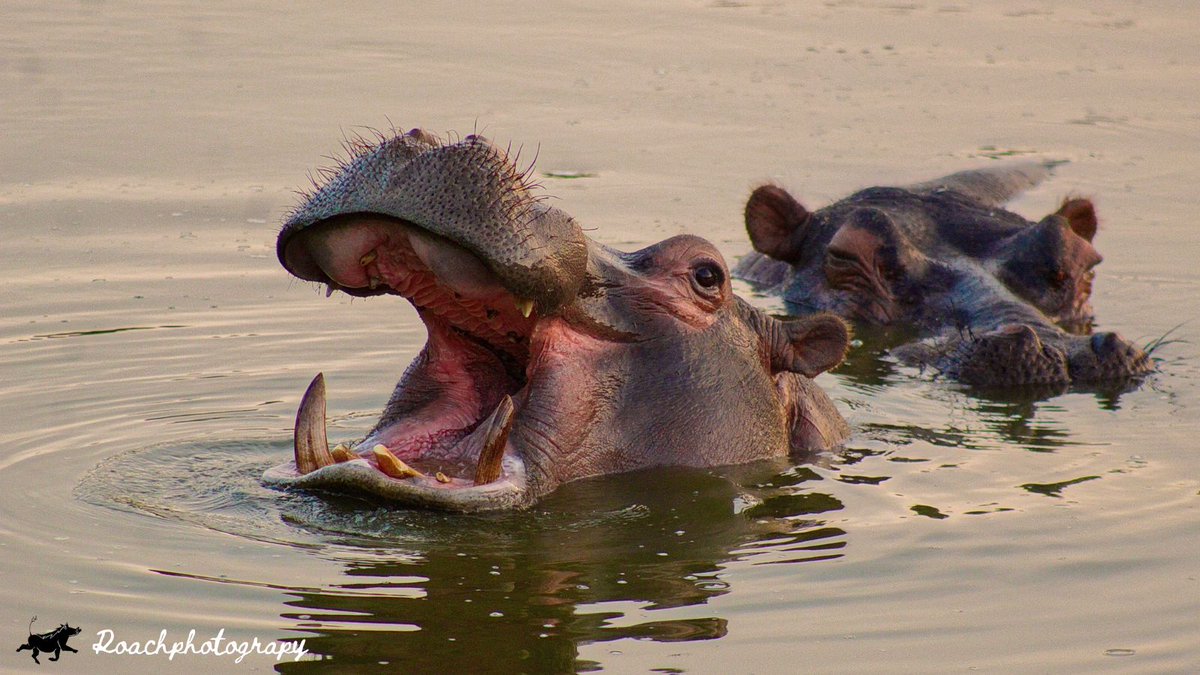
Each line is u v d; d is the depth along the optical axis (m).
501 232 11.49
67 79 33.03
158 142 28.58
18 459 13.91
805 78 35.84
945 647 10.42
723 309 14.40
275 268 21.97
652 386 13.74
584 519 12.58
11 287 20.69
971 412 17.08
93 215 24.38
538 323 13.13
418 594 11.03
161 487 13.20
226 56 35.47
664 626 10.61
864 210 22.81
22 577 11.15
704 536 12.45
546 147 29.22
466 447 12.88
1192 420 16.67
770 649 10.29
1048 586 11.59
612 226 24.52
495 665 9.88
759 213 24.03
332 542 11.95
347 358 17.94
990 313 20.91
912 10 43.94
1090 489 14.00
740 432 14.17
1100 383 18.53
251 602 10.81
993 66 37.69
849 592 11.36
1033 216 26.23
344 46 36.72
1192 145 31.34
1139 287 22.88
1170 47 39.84
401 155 11.59
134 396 16.12
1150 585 11.60
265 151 28.05
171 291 20.69
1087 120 33.16
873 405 17.38
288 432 14.94
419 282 12.46
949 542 12.50
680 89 34.22
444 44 37.22
